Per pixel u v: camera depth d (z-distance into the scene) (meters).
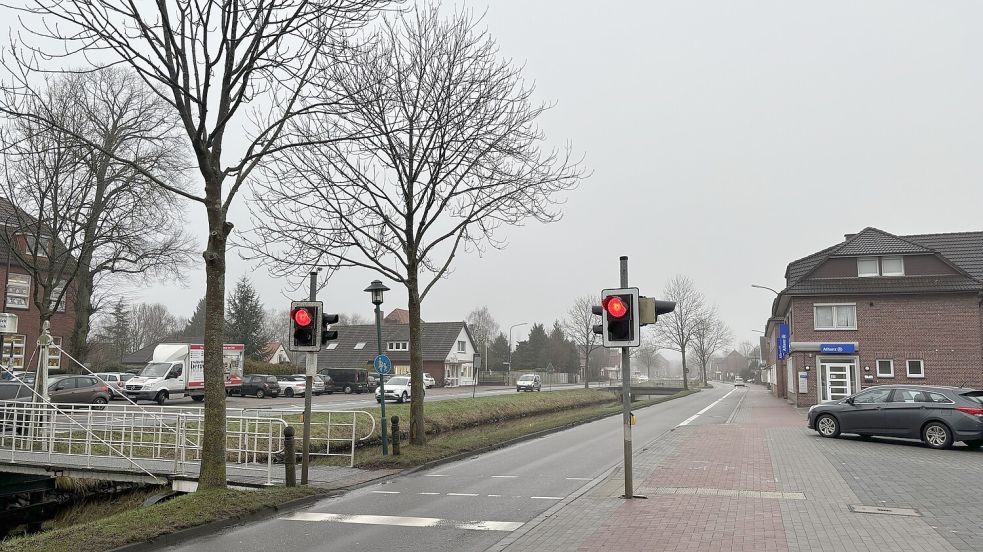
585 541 7.64
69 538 7.83
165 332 97.00
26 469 13.19
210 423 10.08
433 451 15.71
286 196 15.49
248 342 58.28
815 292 33.78
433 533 8.41
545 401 39.62
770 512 9.03
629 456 10.27
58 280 19.66
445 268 16.78
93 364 47.69
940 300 32.22
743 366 145.25
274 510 9.80
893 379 32.41
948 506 9.37
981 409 15.96
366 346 72.25
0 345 20.78
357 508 10.10
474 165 15.74
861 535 7.72
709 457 14.86
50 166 19.73
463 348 75.00
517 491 11.41
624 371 10.30
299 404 34.47
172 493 11.94
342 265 15.81
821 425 19.09
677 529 8.12
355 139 11.55
